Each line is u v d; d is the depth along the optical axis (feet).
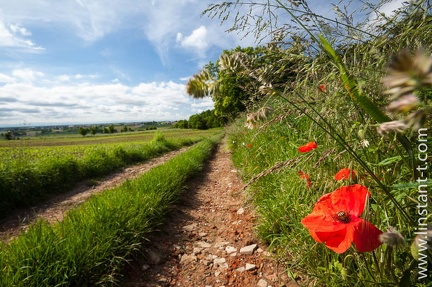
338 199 3.20
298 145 9.40
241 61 4.79
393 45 3.40
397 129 1.06
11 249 7.28
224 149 38.42
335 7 4.43
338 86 3.89
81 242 7.42
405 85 0.76
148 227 9.66
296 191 7.88
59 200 17.58
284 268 7.02
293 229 6.91
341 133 4.58
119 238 8.04
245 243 8.88
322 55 3.97
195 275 7.50
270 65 4.43
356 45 4.07
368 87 3.16
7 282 5.98
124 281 7.20
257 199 10.59
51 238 7.51
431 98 2.17
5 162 19.56
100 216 9.03
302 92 5.22
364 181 4.40
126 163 31.89
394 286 3.64
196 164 22.27
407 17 3.41
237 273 7.30
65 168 21.71
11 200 15.83
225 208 12.73
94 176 24.32
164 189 12.91
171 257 8.50
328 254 5.73
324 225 2.95
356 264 5.13
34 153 32.55
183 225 10.99
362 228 2.73
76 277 6.63
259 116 4.32
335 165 5.72
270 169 4.49
